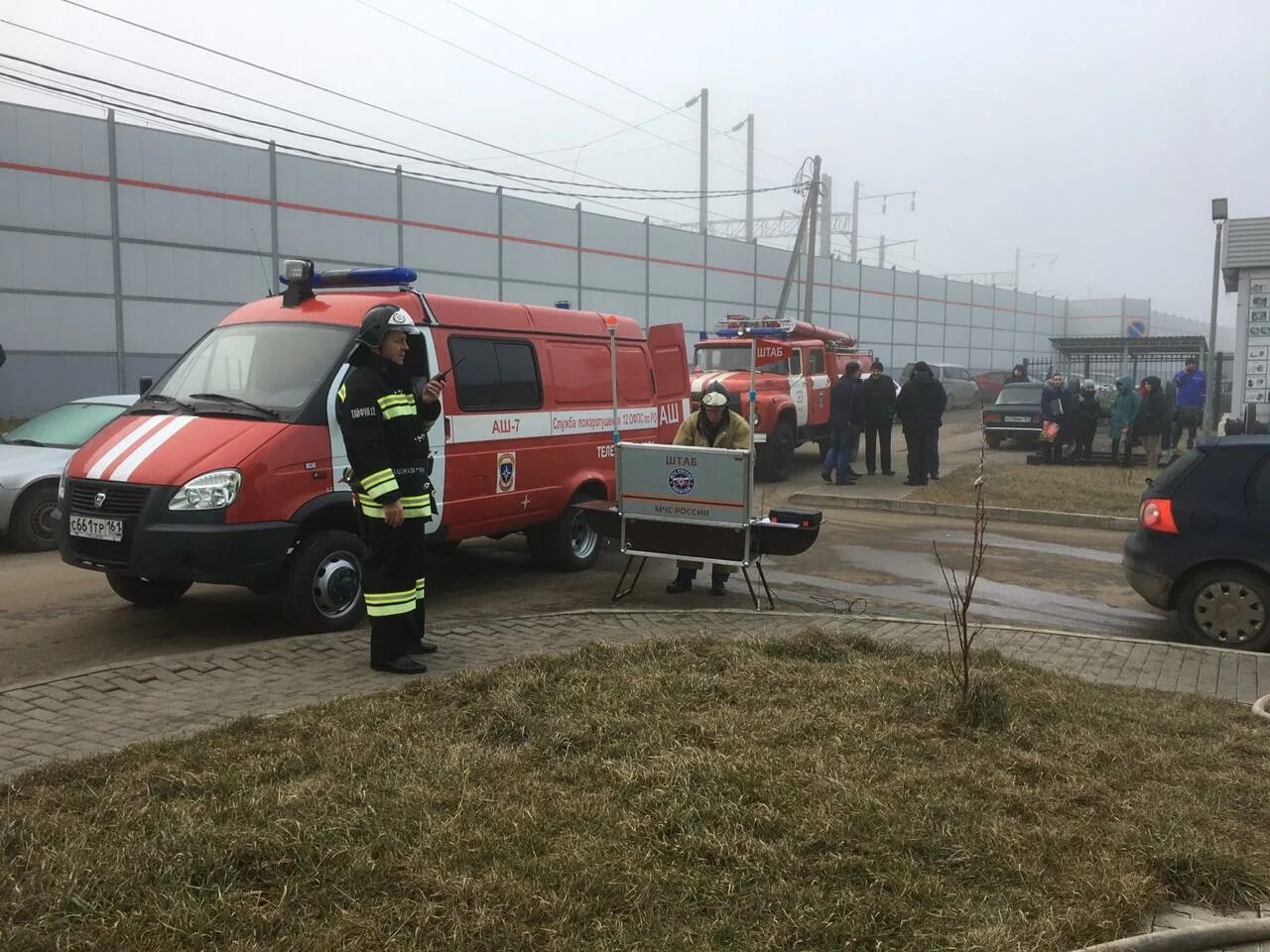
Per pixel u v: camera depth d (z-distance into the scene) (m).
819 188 35.91
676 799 3.68
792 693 5.00
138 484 6.14
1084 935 2.96
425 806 3.60
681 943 2.85
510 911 2.95
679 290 37.09
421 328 7.44
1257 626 6.91
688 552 7.63
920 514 13.72
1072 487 15.24
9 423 20.92
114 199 22.69
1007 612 8.11
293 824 3.38
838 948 2.86
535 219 31.47
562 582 8.79
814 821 3.55
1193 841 3.47
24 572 8.88
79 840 3.30
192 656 5.73
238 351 7.12
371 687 5.30
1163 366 46.75
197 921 2.85
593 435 9.23
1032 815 3.71
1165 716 4.91
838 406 16.05
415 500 5.59
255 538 6.17
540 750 4.20
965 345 57.50
